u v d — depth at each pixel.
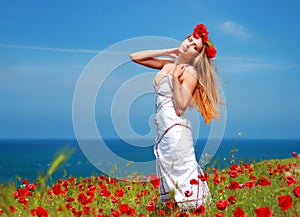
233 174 5.52
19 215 4.43
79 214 4.22
